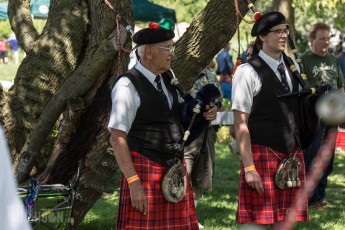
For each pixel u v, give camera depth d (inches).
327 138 219.6
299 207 260.1
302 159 266.7
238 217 265.3
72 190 294.8
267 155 260.5
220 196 454.0
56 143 317.1
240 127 257.6
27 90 342.3
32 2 871.1
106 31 315.9
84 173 313.9
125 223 240.4
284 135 260.8
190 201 249.1
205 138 254.2
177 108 241.4
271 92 259.1
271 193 261.0
